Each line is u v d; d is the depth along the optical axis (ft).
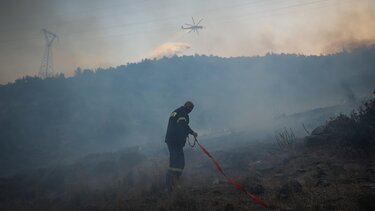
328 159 21.09
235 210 14.57
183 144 21.22
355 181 16.28
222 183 20.43
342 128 25.38
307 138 26.27
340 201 13.66
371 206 12.36
